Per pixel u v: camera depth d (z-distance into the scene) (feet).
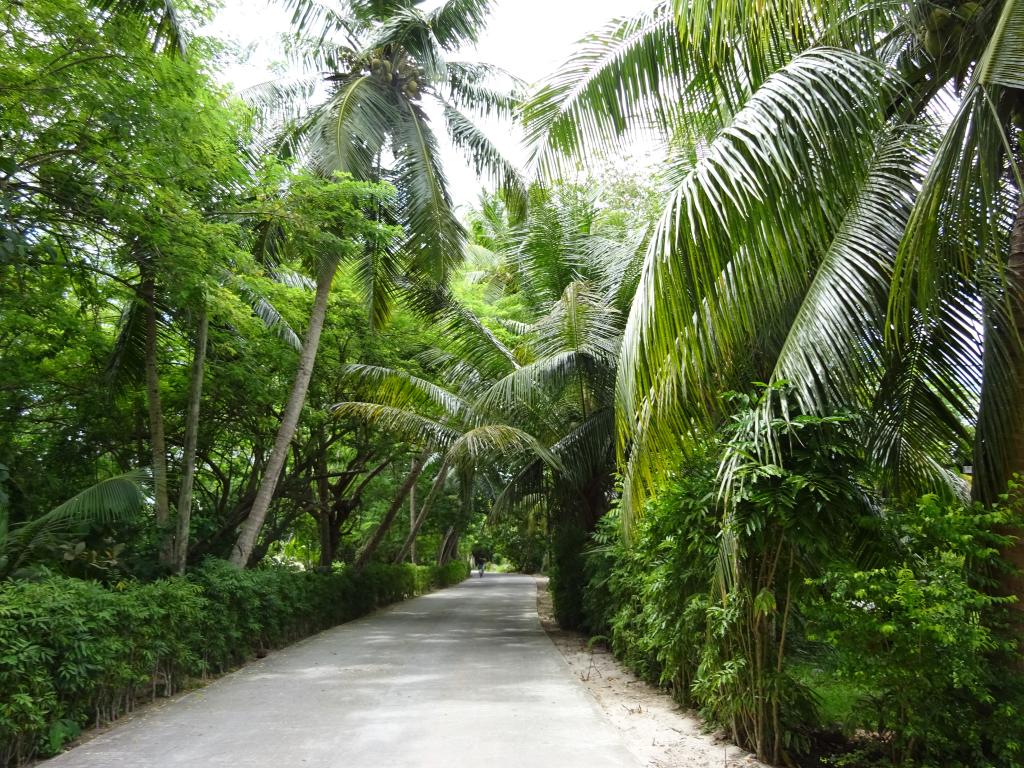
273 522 54.49
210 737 19.66
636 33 21.81
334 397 53.72
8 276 29.32
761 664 17.54
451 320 50.67
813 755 17.66
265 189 34.19
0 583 19.92
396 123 46.93
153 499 34.14
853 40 19.06
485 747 18.54
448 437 48.37
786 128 14.79
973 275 16.89
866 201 16.90
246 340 42.09
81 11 24.48
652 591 22.62
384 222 46.65
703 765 17.17
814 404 16.24
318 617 46.96
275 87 47.67
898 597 13.70
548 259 47.19
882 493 20.27
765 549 17.17
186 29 29.50
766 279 15.34
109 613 20.74
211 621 28.81
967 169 13.84
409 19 45.60
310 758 17.61
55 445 41.83
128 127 25.20
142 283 33.68
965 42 17.22
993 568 15.60
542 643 41.45
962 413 18.85
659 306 15.03
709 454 18.76
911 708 14.43
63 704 18.80
